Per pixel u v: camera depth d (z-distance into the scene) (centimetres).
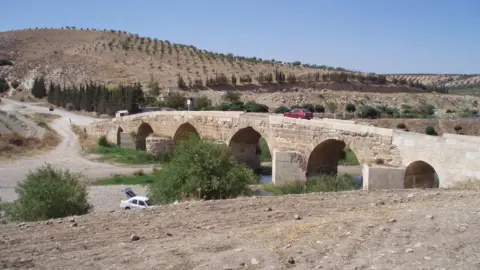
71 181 2320
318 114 7994
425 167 2541
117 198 3600
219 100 10494
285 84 12862
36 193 2131
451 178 2209
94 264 865
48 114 10000
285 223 1128
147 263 853
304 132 3262
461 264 740
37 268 859
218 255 880
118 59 16300
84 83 13738
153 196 2495
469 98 13625
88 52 17588
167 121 5522
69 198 2145
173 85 12475
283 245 918
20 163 5375
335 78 13725
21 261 899
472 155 2091
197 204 1420
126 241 1030
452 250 808
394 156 2555
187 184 2314
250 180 2509
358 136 2792
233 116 4150
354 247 864
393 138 2556
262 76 12812
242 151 4406
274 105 10431
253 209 1329
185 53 17925
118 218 1260
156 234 1084
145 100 9862
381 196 1491
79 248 986
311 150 3206
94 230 1136
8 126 6962
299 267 780
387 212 1160
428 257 780
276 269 776
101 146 6662
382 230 962
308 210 1291
